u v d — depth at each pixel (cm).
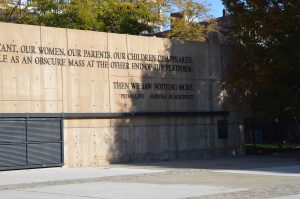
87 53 2691
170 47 3014
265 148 3475
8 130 2403
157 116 2925
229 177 1872
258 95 3222
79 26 3834
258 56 3112
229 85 3256
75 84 2639
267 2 3030
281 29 2958
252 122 3469
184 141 3031
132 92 2834
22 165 2428
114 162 2745
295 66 2988
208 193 1426
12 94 2442
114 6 4056
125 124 2805
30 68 2505
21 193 1534
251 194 1385
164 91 2967
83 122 2655
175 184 1677
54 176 2080
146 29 4209
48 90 2552
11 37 2462
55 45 2592
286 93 3094
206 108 3145
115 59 2788
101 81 2728
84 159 2645
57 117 2555
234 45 3275
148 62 2914
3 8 4028
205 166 2431
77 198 1384
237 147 3266
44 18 3834
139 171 2208
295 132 3612
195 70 3114
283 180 1731
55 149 2539
